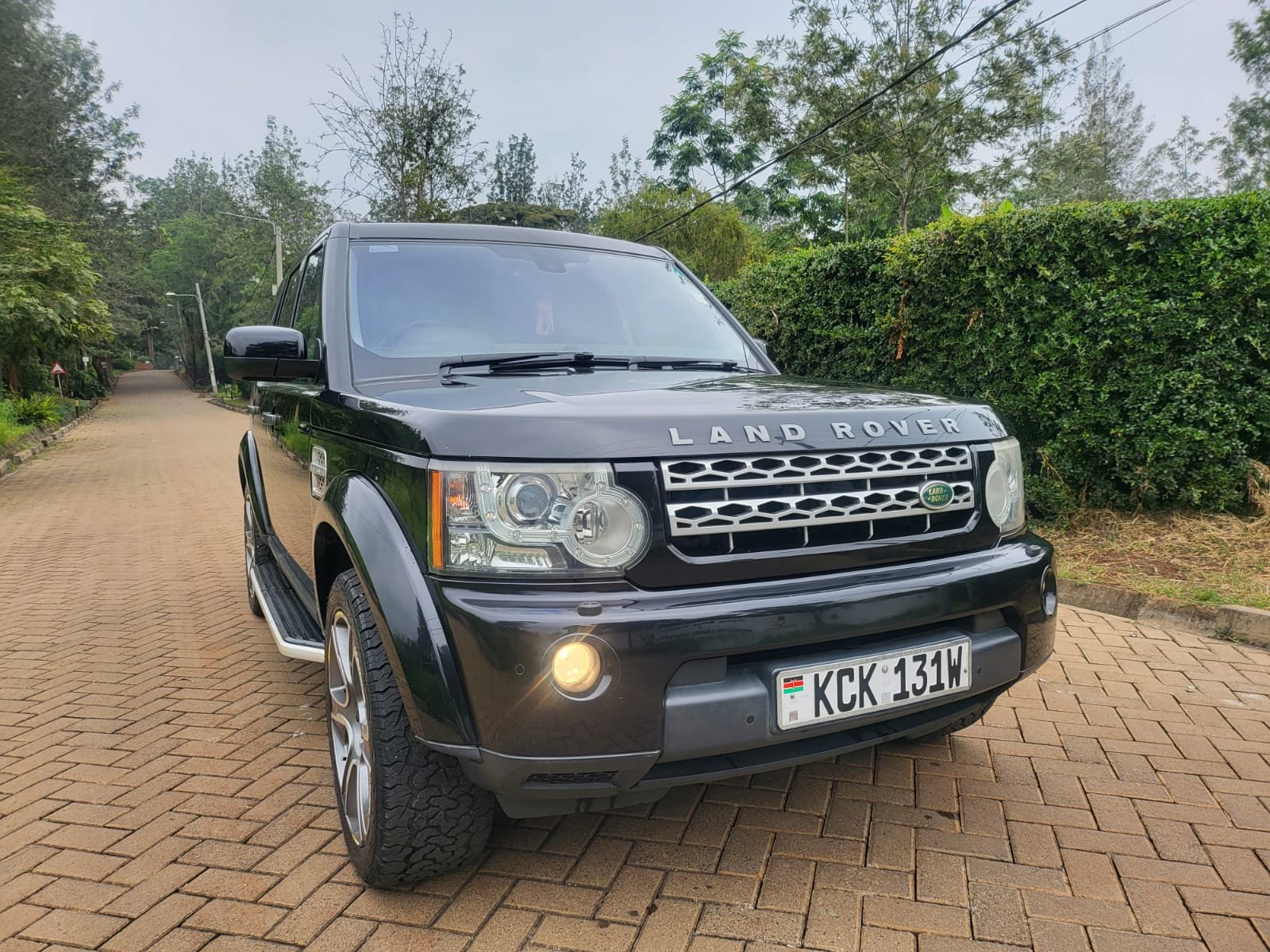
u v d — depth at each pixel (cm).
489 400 214
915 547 215
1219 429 550
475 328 291
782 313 859
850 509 205
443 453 186
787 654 198
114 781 299
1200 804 267
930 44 2016
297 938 207
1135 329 557
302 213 4547
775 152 2206
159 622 516
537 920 210
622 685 176
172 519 943
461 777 205
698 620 180
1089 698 355
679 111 2830
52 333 1500
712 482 189
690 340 329
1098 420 584
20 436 2072
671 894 221
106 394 5422
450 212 1692
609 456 183
